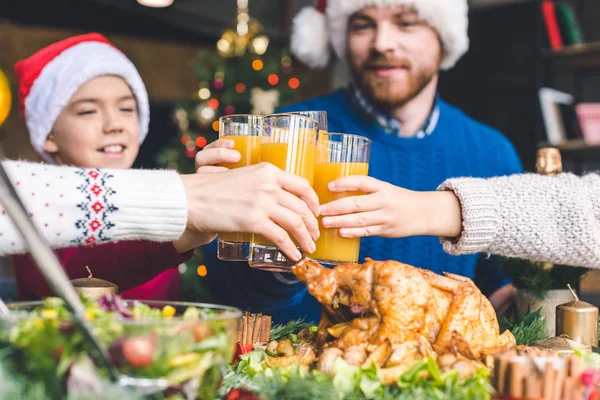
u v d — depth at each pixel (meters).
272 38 5.19
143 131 2.05
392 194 1.13
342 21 1.99
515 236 1.21
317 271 0.92
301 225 0.98
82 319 0.60
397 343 0.84
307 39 2.16
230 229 0.96
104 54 1.86
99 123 1.86
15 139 5.67
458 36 1.98
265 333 1.10
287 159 1.03
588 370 0.72
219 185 0.97
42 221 0.86
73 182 0.89
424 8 1.85
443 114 2.19
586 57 3.58
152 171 0.97
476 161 2.19
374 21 1.89
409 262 1.96
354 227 1.09
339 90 2.21
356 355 0.83
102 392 0.61
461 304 0.89
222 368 0.69
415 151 2.08
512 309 1.42
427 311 0.86
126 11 4.86
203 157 1.14
